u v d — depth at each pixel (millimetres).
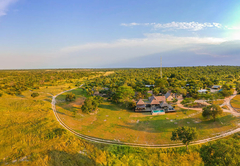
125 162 38844
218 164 32312
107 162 38938
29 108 71312
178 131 41688
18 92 106312
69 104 83562
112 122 60312
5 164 36094
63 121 60406
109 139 47875
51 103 84875
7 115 61344
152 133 50781
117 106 80125
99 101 80938
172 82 133750
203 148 40656
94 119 63531
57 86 143875
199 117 60156
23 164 36094
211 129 50469
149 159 39500
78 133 51469
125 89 84062
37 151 40781
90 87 133750
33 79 175500
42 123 55656
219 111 53250
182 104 78312
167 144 44438
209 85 123000
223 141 36469
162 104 71750
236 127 50156
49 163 36844
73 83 166500
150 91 113688
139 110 71062
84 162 38000
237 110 64938
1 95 94188
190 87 113500
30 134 48156
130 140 47250
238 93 93500
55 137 47062
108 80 164375
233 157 31297
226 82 137750
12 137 46281
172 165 37531
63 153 40500
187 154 40188
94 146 44188
